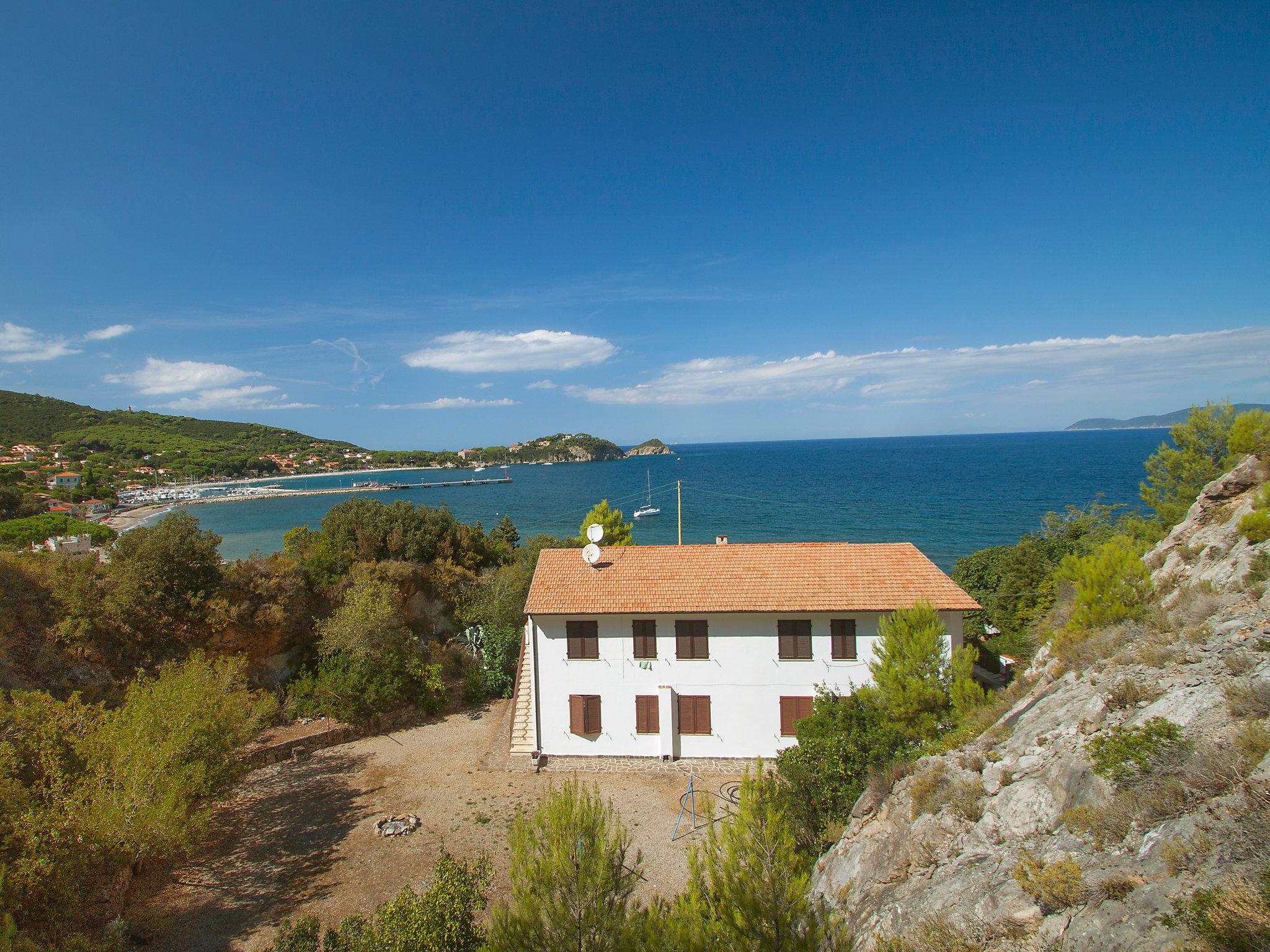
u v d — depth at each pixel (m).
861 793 18.19
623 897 10.87
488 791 23.97
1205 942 7.17
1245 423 24.09
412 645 32.38
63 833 14.48
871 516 112.75
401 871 19.05
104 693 24.66
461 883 13.21
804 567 27.70
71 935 14.16
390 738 28.56
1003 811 12.32
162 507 172.50
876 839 14.64
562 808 11.04
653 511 129.12
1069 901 9.27
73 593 25.25
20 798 14.25
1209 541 18.31
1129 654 14.88
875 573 27.03
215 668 23.33
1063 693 15.17
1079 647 16.81
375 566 36.69
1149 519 35.69
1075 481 151.12
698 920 9.97
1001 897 10.15
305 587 33.19
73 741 16.70
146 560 27.27
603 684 26.55
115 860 15.55
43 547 58.78
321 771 25.44
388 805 22.89
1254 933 6.85
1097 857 9.77
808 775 18.95
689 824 21.80
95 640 25.20
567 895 10.34
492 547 48.72
